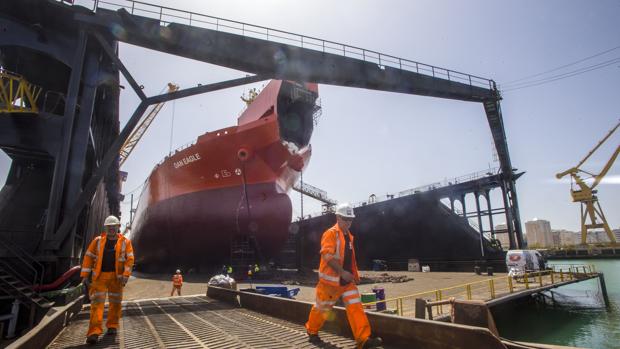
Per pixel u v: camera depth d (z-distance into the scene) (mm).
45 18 12312
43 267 10148
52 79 15570
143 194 40156
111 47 13445
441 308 13047
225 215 28000
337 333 4922
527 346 2818
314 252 49906
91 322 4824
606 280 40656
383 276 29266
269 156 27141
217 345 4578
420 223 40812
